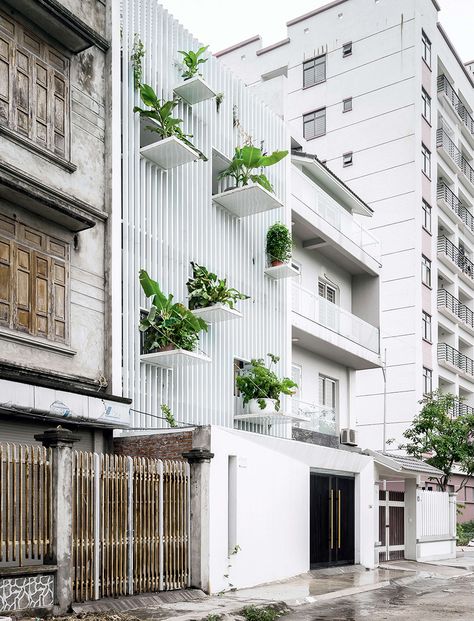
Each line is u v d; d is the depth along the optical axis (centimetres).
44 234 1205
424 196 3812
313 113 4112
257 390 1730
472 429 2980
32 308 1162
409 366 3566
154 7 1582
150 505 1134
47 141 1235
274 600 1197
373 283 2753
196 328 1469
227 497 1294
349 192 2642
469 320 4447
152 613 988
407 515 2247
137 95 1487
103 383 1285
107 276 1331
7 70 1159
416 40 3847
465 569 2022
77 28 1274
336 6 4128
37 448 927
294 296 2092
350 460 1859
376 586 1524
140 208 1464
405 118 3800
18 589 871
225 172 1762
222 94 1773
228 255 1767
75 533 983
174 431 1288
